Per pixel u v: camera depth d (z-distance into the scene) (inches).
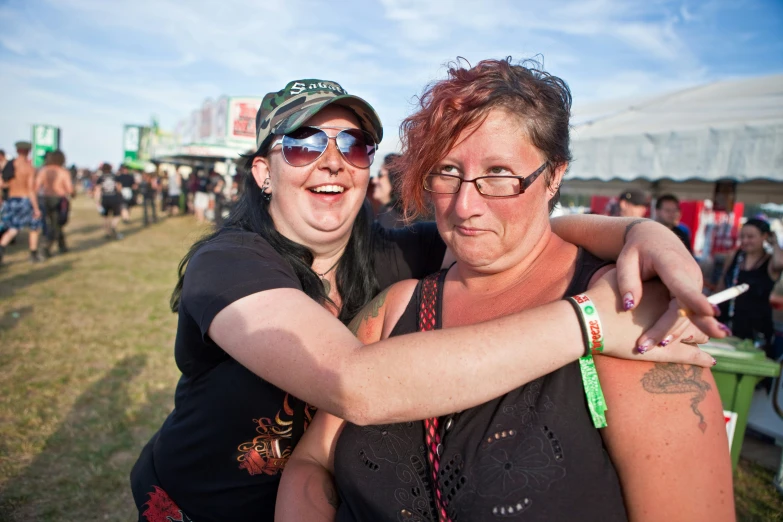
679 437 36.2
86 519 111.5
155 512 59.9
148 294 304.7
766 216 381.1
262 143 59.1
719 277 246.5
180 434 56.7
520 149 41.9
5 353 195.0
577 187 356.5
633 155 227.6
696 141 202.7
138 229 670.5
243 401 52.6
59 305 267.0
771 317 195.6
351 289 66.3
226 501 57.4
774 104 215.9
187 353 53.9
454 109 41.9
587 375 38.8
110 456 133.7
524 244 45.4
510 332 38.3
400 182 50.6
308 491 49.1
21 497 115.6
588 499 36.6
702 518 35.2
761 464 149.4
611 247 45.2
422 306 51.5
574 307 38.5
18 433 140.2
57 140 1652.3
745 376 110.4
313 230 59.6
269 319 43.4
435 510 41.6
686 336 37.1
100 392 167.3
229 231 57.5
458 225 45.0
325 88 59.2
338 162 57.5
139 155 1748.3
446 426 42.5
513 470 37.5
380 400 38.6
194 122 820.6
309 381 40.6
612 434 38.1
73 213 869.2
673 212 220.7
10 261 381.4
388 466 44.6
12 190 364.8
